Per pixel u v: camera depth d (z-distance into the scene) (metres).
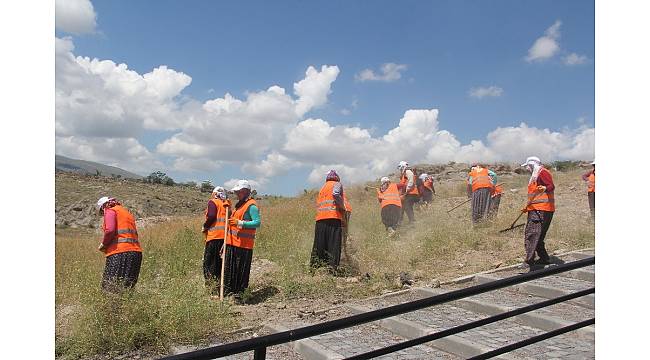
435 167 29.17
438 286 7.79
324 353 5.43
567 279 7.61
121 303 6.09
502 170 27.98
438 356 5.42
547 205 8.09
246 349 2.19
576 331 5.64
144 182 52.12
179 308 6.26
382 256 9.65
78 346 5.84
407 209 12.87
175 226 17.11
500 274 8.07
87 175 50.34
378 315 2.42
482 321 2.88
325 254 8.88
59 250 13.88
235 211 7.89
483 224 11.13
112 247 6.62
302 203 20.53
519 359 4.95
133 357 5.69
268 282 8.63
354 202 18.98
